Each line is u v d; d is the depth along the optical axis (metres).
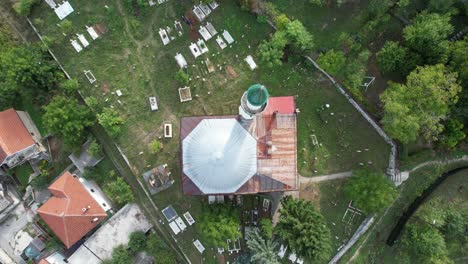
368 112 37.69
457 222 38.12
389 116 33.53
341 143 38.50
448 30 33.53
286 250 37.41
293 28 34.84
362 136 38.56
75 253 39.31
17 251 43.03
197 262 38.91
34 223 42.81
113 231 39.66
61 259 40.09
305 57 37.66
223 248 38.28
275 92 38.44
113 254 38.34
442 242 37.00
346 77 36.84
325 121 38.38
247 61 38.28
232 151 31.64
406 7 36.22
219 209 34.81
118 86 39.03
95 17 38.75
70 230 37.59
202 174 32.41
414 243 38.34
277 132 34.25
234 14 38.00
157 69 38.88
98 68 39.06
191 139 32.72
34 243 41.88
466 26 36.78
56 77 38.91
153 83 38.91
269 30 37.75
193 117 34.28
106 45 38.97
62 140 40.09
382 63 35.41
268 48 36.09
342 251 38.78
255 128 33.84
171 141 38.88
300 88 38.38
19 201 43.69
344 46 37.03
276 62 35.84
